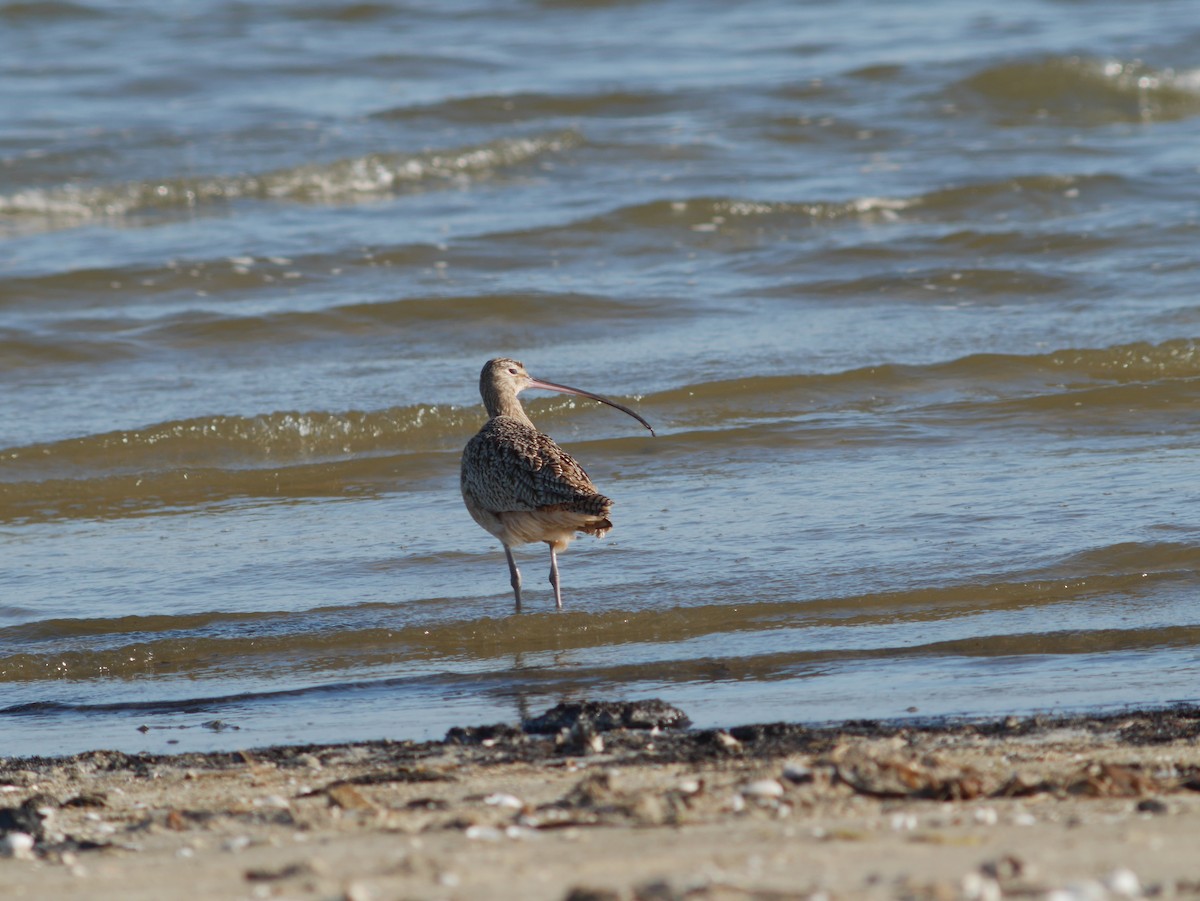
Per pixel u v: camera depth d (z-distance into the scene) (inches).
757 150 1142.3
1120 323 742.5
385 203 1043.9
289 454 645.9
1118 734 316.8
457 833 250.1
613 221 965.8
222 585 482.9
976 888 187.3
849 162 1113.4
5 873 233.5
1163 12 1569.9
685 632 424.5
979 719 335.9
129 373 740.7
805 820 246.7
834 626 421.1
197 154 1124.5
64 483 604.7
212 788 308.8
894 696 359.3
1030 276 823.1
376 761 324.5
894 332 751.7
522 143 1135.6
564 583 466.6
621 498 552.4
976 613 425.1
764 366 706.8
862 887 192.1
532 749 327.0
